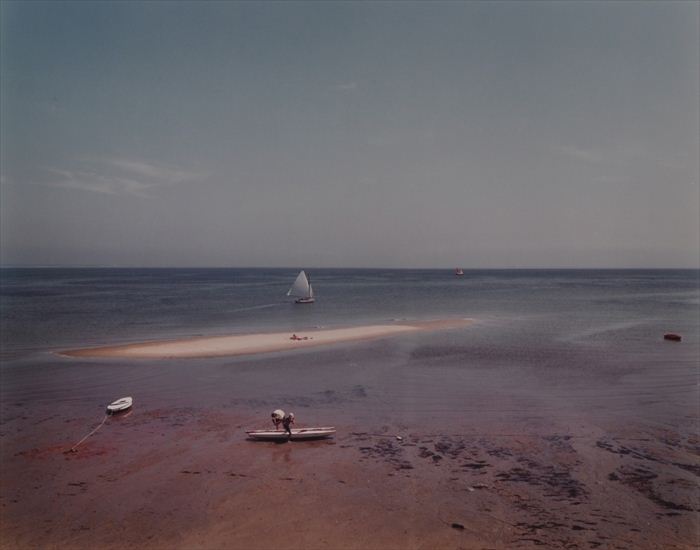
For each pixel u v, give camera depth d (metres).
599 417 22.38
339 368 32.72
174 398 26.02
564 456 18.12
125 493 15.48
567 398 25.31
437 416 22.75
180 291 122.94
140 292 118.00
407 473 16.84
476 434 20.42
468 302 88.94
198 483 16.17
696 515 14.03
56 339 44.94
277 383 28.92
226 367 33.19
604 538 12.91
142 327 53.50
